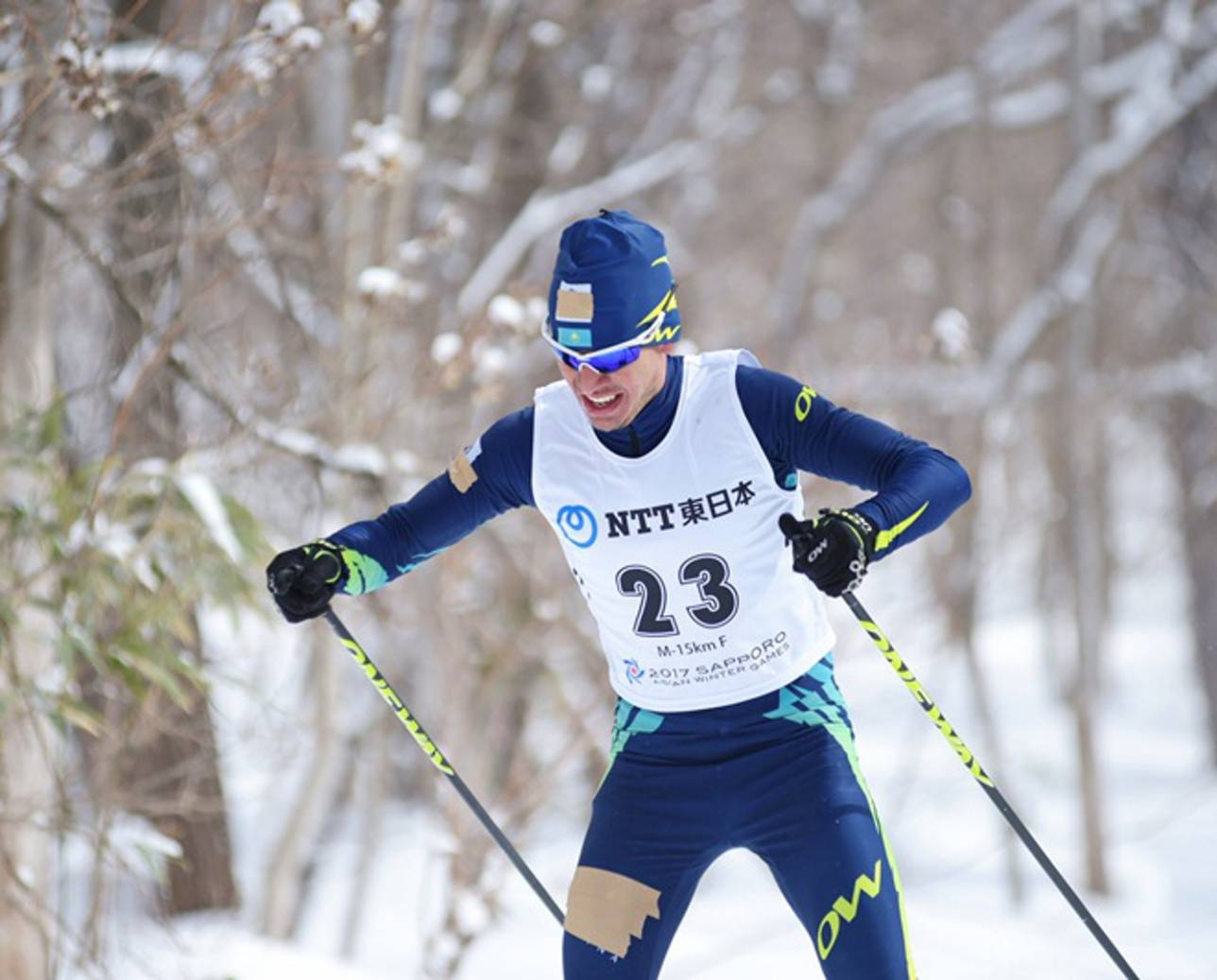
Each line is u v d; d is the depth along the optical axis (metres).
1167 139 55.19
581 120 38.62
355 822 35.88
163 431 20.27
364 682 29.88
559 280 9.44
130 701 19.78
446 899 25.03
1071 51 44.75
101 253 19.25
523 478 10.17
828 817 9.80
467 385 27.86
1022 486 61.72
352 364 23.38
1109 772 56.00
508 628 29.16
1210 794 51.91
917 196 59.44
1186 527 57.94
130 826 20.20
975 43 46.81
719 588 9.88
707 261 53.19
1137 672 75.06
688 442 9.72
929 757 51.06
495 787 31.19
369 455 21.36
